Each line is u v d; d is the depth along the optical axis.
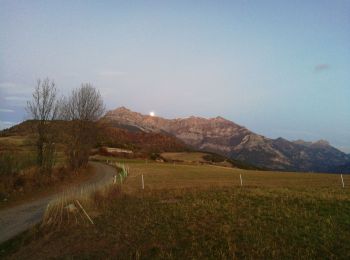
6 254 16.23
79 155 62.97
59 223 19.27
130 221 18.89
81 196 23.61
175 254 13.49
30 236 18.20
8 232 20.09
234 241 14.56
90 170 70.19
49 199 31.91
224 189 30.94
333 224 16.39
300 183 42.72
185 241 14.93
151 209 21.73
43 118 44.56
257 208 20.36
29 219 23.16
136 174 64.62
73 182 48.03
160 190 32.47
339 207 19.83
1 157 35.81
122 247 14.92
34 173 40.28
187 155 177.00
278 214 18.73
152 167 90.25
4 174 35.06
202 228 16.62
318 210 19.47
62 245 16.16
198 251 13.60
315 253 12.98
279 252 13.19
